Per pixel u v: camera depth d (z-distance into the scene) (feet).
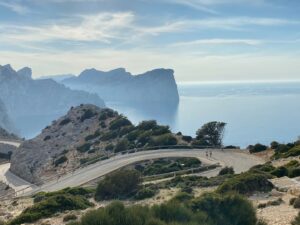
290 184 106.73
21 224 87.66
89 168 224.53
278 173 127.75
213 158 224.33
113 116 353.92
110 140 298.35
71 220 85.81
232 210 67.51
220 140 285.02
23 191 218.38
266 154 232.53
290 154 192.75
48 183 212.84
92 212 59.82
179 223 57.82
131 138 288.10
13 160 316.19
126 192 116.06
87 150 290.35
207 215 64.75
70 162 272.51
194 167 204.03
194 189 116.37
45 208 95.04
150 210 62.49
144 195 110.42
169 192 113.50
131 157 234.38
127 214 58.54
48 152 307.37
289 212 76.95
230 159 222.28
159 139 267.18
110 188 114.83
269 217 73.72
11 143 446.19
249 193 97.76
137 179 119.14
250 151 246.68
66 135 334.44
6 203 130.52
